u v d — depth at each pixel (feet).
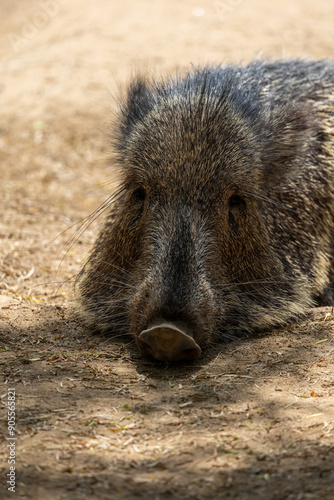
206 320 26.71
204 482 18.13
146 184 29.96
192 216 28.32
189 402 23.35
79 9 112.47
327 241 37.35
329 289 36.91
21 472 18.52
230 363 27.09
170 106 31.65
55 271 43.45
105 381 25.16
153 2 111.65
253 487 17.83
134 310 27.37
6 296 35.55
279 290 32.45
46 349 28.35
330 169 37.68
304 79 40.47
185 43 92.68
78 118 77.46
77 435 20.84
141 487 17.93
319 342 28.86
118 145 34.24
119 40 96.58
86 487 17.87
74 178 67.77
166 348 24.34
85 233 52.90
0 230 51.16
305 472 18.40
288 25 98.22
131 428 21.40
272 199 33.50
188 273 26.53
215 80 35.55
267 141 31.91
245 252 30.81
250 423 21.68
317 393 23.77
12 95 83.87
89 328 31.78
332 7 106.93
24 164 69.77
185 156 29.25
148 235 28.73
